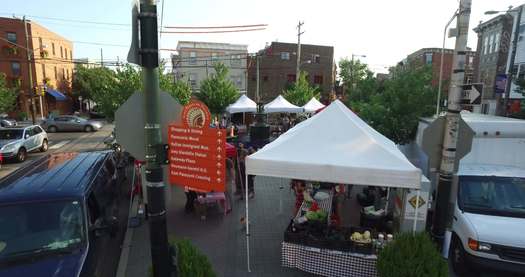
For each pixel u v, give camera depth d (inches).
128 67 715.4
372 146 211.3
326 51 1674.5
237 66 1930.4
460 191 239.9
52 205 176.1
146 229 291.1
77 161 257.9
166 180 157.6
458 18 199.0
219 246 261.1
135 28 129.1
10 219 168.6
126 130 139.9
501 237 196.4
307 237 213.5
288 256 219.9
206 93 1123.3
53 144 842.2
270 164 213.0
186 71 1963.6
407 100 395.9
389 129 404.5
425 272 167.2
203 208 314.3
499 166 268.5
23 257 158.6
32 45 1360.7
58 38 1649.9
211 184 162.9
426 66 414.0
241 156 392.2
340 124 232.2
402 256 171.5
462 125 207.0
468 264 207.2
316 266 213.0
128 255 246.1
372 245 202.5
